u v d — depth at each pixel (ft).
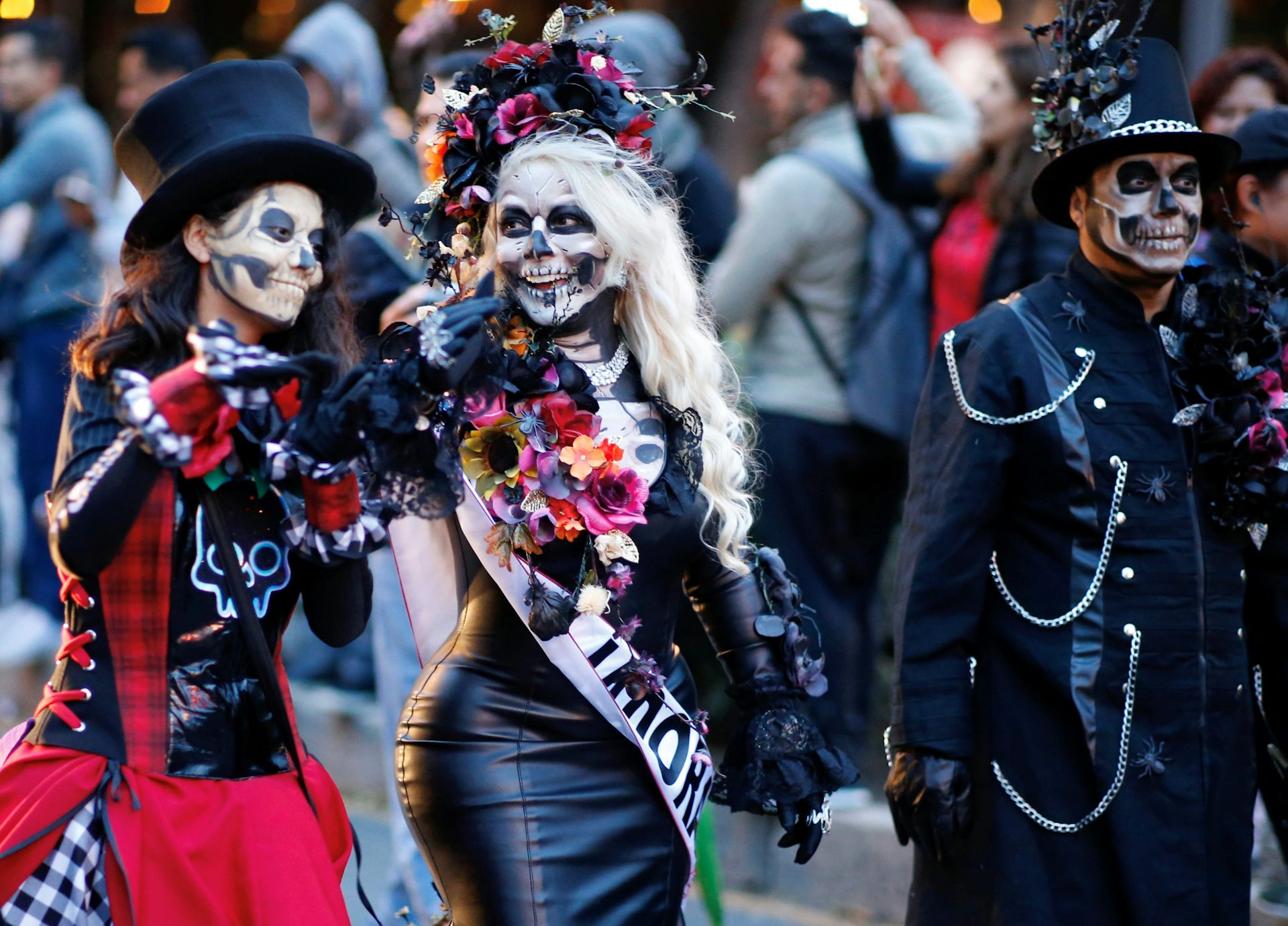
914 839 35.01
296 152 28.37
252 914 27.81
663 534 32.58
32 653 76.74
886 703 59.00
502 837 31.09
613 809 31.68
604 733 31.86
